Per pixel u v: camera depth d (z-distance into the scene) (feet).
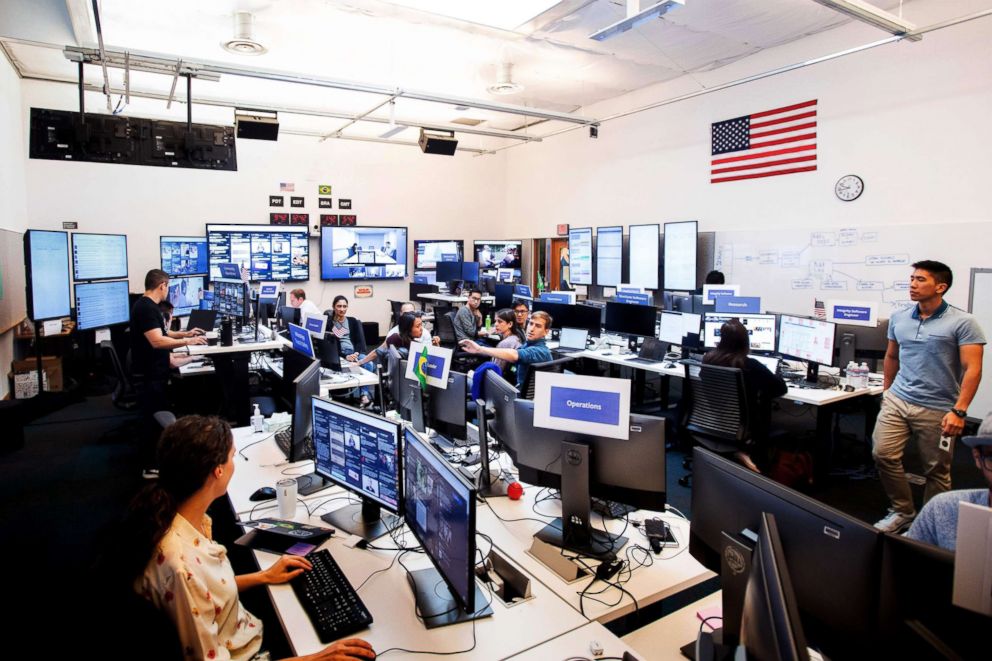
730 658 4.35
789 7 17.71
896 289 18.74
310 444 8.99
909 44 18.13
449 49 20.88
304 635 5.02
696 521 5.33
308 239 31.01
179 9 17.24
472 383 10.38
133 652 4.24
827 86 20.31
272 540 6.57
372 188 32.89
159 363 14.03
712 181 24.56
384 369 13.34
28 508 12.06
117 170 26.03
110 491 12.97
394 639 4.90
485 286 31.32
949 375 10.07
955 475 14.07
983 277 16.63
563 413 6.54
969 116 16.98
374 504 6.68
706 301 18.97
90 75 22.94
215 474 4.98
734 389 11.91
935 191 17.83
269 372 17.16
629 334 19.04
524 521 7.11
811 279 21.11
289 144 30.32
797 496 4.31
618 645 4.84
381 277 33.27
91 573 4.57
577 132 31.48
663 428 6.15
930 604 3.54
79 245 21.68
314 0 16.57
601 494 6.48
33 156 17.63
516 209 36.52
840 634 3.97
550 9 16.76
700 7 17.46
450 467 5.12
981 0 16.53
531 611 5.32
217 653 4.71
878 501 12.60
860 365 14.06
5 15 16.30
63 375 22.35
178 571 4.55
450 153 26.48
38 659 7.30
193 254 27.66
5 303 19.25
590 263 30.40
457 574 4.94
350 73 23.77
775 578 3.11
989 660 3.30
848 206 20.04
